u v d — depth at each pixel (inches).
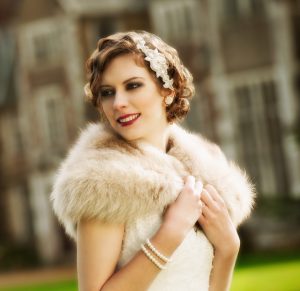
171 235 101.5
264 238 834.2
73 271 794.2
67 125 993.5
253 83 896.9
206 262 110.0
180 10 938.7
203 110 922.7
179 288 105.3
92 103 114.8
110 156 102.8
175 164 109.9
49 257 1009.5
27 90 1026.7
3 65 1061.1
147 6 979.9
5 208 1063.0
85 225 100.0
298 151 860.6
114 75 108.7
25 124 1035.9
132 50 108.9
